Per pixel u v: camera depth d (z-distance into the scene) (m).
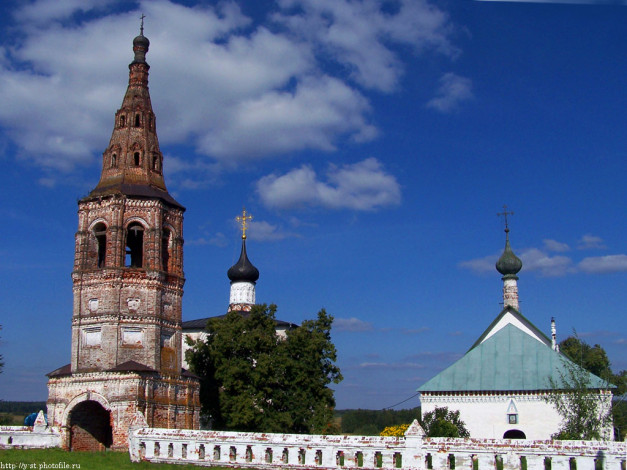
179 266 73.00
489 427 76.12
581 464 39.84
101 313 67.62
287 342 83.50
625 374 72.31
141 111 75.12
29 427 62.38
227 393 78.56
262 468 47.06
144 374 65.12
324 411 80.56
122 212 69.50
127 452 59.38
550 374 76.19
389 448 43.97
